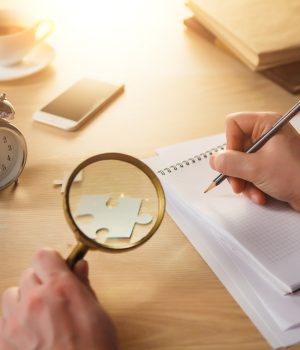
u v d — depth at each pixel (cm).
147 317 52
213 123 84
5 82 93
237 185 65
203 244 61
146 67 99
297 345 49
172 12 122
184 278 56
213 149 76
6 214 64
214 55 104
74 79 95
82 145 78
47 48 102
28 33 92
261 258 56
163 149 76
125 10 123
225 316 52
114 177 53
